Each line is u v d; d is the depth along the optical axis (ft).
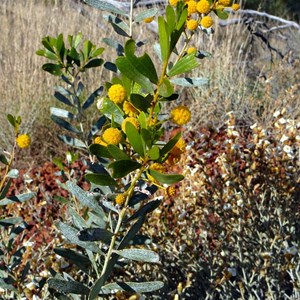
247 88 19.75
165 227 8.36
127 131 3.87
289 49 26.07
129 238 4.65
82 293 4.84
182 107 3.92
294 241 8.95
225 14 5.11
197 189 9.29
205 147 9.36
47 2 23.39
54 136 16.11
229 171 8.84
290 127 9.91
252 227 8.82
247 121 17.15
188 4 4.98
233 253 8.50
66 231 4.79
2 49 20.17
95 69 18.08
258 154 8.99
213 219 8.84
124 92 4.06
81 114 6.63
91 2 5.57
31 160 15.35
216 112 17.52
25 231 9.66
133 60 3.92
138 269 7.74
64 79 6.55
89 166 5.04
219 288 8.22
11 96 16.87
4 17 21.35
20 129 15.88
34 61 18.38
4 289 6.64
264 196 8.87
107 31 21.44
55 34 20.51
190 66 3.93
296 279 8.33
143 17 5.72
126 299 5.97
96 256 5.29
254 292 7.84
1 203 5.52
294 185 9.17
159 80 3.99
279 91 18.85
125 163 3.97
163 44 3.91
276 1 34.83
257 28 26.13
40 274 6.68
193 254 8.13
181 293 7.16
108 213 5.13
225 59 19.75
